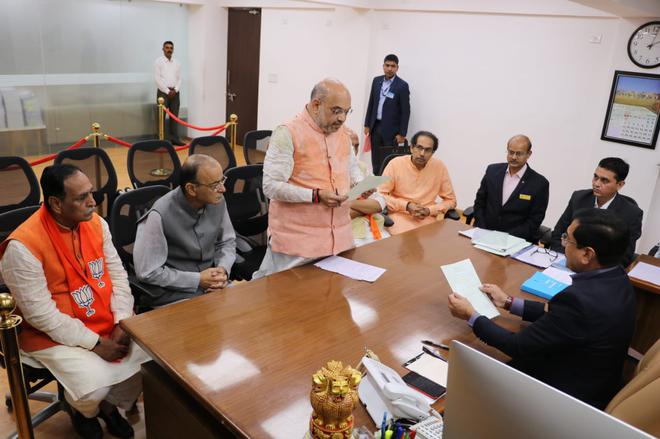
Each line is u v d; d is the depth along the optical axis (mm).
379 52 6367
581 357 1500
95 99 7879
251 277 2867
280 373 1505
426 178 3557
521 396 913
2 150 7133
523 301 1938
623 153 4629
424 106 6059
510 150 3297
